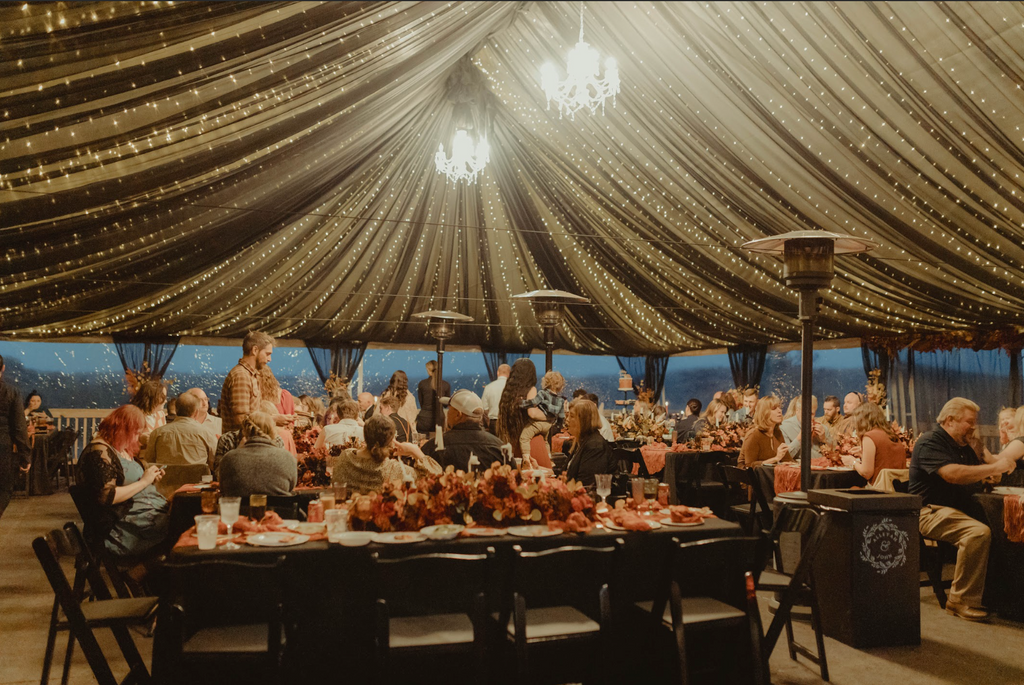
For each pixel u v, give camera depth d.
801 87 5.11
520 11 5.64
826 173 5.92
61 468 10.11
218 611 2.80
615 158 7.14
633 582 3.16
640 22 5.18
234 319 10.82
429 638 2.63
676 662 2.71
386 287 10.80
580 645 3.18
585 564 3.12
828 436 7.11
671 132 6.29
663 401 14.13
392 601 2.90
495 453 4.48
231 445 4.27
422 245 10.04
